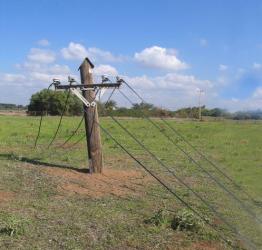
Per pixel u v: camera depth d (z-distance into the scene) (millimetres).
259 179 13258
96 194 10992
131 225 8680
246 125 28141
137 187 12055
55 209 9531
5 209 9320
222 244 7957
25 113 67938
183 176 14070
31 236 7891
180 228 8508
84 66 13031
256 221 9211
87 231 8273
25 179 12070
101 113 13203
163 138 25844
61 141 22953
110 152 19297
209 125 32344
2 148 19172
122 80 12344
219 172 14641
